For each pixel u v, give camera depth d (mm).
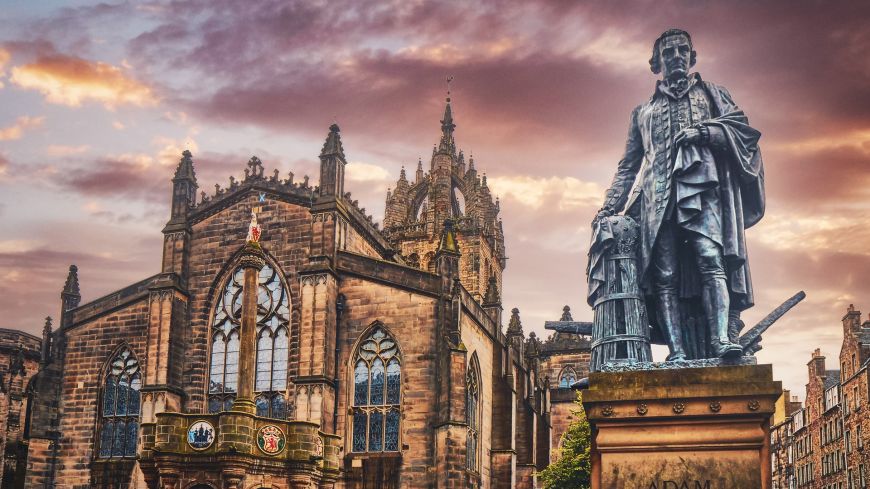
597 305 18953
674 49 19328
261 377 79625
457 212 142500
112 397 83312
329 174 81000
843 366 126312
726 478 15820
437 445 73250
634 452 16344
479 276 129125
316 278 77312
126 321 84188
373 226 89125
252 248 54625
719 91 19297
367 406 76312
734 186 18578
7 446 98938
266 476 53250
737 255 18109
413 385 75438
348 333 77812
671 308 18547
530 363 98125
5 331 109188
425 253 130000
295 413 74688
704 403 16109
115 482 80750
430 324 76312
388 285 77750
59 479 82250
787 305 18781
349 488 74375
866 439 115812
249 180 83562
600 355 18594
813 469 139500
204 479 52094
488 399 86562
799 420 148500
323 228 79625
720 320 17719
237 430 52219
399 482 73750
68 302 86562
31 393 92375
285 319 80312
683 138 18172
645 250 18562
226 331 82250
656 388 16359
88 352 84500
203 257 83875
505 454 85688
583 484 87625
